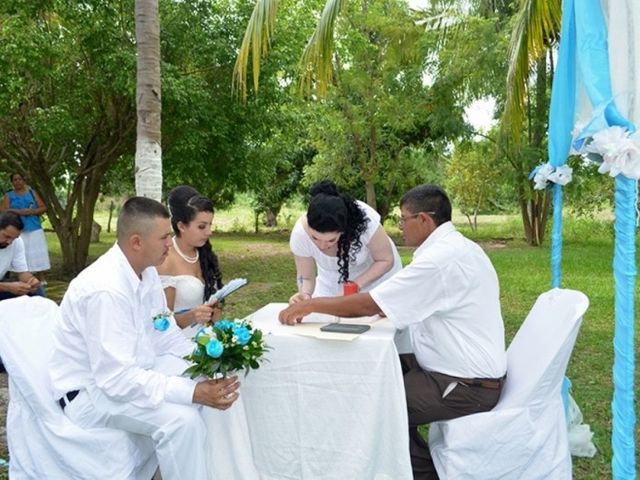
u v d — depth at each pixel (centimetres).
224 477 283
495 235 2238
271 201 2455
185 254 360
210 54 934
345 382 276
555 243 350
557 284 351
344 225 327
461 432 273
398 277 283
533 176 350
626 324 249
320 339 274
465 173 2125
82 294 261
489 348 283
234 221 2775
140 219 271
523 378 286
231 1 989
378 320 321
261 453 290
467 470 270
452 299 281
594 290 904
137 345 282
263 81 954
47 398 268
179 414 261
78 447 260
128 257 277
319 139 1862
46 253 864
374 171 1864
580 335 632
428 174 2066
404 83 1631
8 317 275
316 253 379
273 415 286
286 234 2483
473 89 1477
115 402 261
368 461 274
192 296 354
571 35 304
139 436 274
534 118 1669
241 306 828
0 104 795
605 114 245
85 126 965
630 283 247
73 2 816
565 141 320
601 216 2147
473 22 1418
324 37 568
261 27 542
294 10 1011
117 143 1013
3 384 473
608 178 1698
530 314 315
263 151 1140
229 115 1001
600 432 376
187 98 870
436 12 1461
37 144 1002
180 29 930
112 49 840
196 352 257
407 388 288
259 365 270
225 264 1359
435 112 1608
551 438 276
